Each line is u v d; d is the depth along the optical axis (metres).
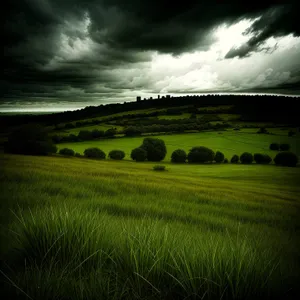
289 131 129.75
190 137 136.38
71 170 23.19
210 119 178.62
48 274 1.36
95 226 2.20
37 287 1.24
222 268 1.50
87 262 1.73
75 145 120.31
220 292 1.33
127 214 6.26
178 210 8.39
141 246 1.70
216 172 76.12
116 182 15.11
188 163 97.44
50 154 80.31
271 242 4.07
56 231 1.94
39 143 74.31
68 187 9.62
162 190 15.23
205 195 17.52
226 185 44.94
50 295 1.22
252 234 5.29
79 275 1.45
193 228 5.16
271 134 133.00
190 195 15.27
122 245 1.92
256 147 113.94
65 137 129.38
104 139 136.00
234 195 24.28
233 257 1.62
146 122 179.12
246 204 15.87
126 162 89.81
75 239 1.91
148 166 82.31
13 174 11.02
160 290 1.38
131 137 139.50
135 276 1.49
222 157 98.75
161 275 1.54
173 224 5.20
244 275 1.45
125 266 1.65
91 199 7.46
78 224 2.09
